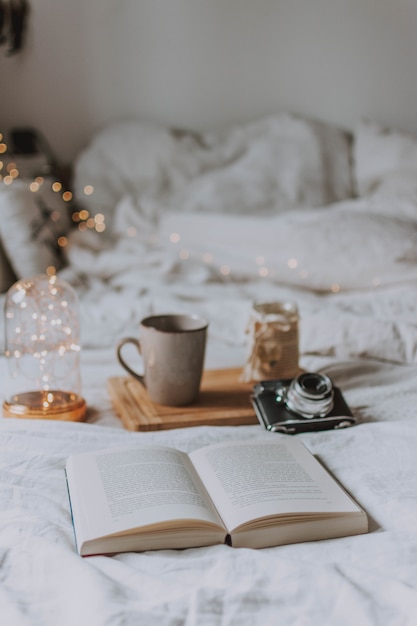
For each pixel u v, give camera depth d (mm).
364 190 2387
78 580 653
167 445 955
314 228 1831
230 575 671
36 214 1887
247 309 1525
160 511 744
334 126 2527
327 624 606
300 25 2525
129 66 2469
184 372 1058
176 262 1857
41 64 2414
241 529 743
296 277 1822
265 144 2393
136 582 661
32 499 811
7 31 2328
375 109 2629
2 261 1831
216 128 2564
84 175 2320
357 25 2547
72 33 2406
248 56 2527
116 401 1102
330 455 937
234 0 2475
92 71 2447
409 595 627
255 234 1897
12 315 1158
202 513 751
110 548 720
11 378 1122
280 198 2293
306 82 2578
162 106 2521
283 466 865
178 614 610
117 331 1470
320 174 2357
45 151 2459
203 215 2021
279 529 750
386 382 1229
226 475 842
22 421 991
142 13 2436
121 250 1988
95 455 867
